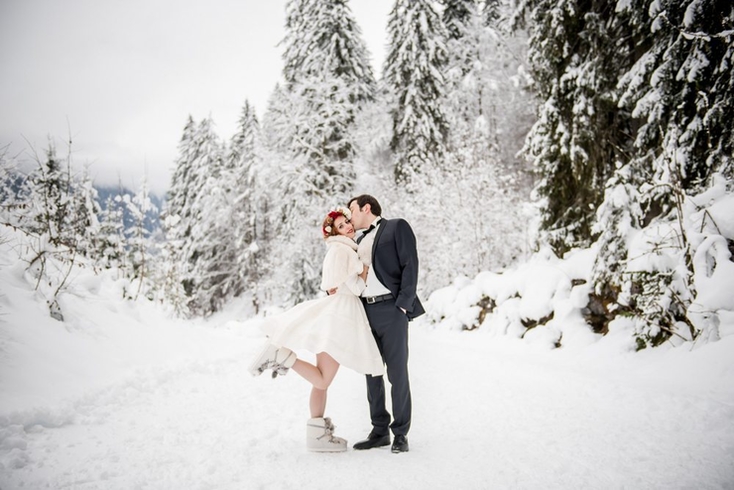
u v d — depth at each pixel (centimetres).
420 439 292
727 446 238
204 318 2286
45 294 454
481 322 874
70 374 371
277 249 1769
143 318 572
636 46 612
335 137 1667
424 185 1300
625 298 549
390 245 286
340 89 1611
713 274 442
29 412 284
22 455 238
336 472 233
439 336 923
